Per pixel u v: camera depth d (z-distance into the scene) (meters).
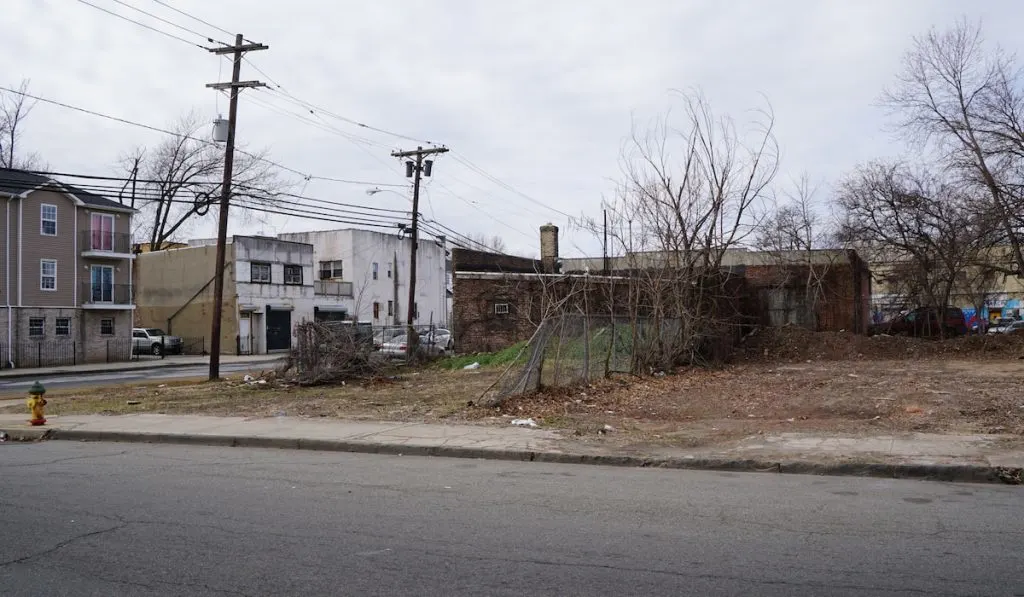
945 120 26.03
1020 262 25.62
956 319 32.59
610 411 13.71
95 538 6.04
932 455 8.93
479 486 8.07
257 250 51.16
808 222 40.66
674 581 4.85
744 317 26.77
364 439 11.17
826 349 25.61
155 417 14.23
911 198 29.61
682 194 21.56
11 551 5.71
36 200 39.44
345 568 5.20
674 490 7.80
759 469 8.98
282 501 7.33
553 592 4.68
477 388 18.53
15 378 31.30
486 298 31.38
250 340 50.56
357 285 60.69
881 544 5.65
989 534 5.93
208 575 5.11
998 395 13.88
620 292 21.80
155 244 56.19
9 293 38.00
